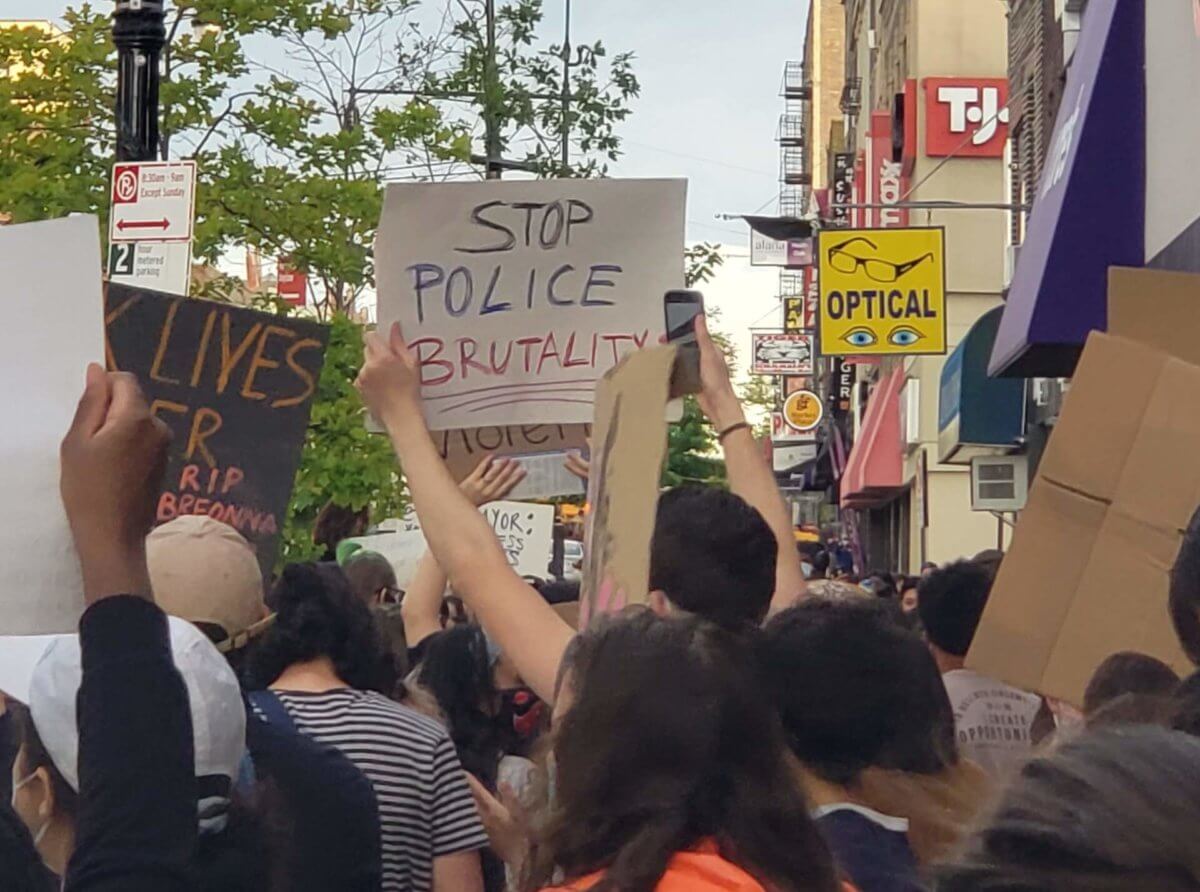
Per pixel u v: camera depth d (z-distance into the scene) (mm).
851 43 46312
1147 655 3904
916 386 25828
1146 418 4070
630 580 3066
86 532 1988
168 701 1957
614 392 3260
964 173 24719
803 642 3264
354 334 16156
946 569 5535
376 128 16891
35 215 15898
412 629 6242
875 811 3139
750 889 2381
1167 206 8133
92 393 2020
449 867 4188
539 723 5906
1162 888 1500
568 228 4297
